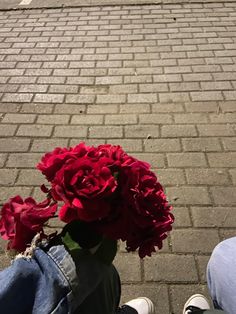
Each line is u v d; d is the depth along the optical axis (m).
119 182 0.49
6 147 1.47
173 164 1.38
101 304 0.55
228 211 1.22
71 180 0.47
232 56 1.96
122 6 2.52
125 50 2.04
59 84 1.80
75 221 0.49
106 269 0.54
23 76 1.86
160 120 1.58
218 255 0.79
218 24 2.26
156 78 1.82
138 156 1.42
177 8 2.46
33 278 0.46
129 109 1.64
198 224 1.18
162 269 1.07
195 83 1.78
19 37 2.21
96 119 1.59
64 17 2.42
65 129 1.55
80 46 2.09
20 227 0.49
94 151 0.53
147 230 0.50
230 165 1.38
